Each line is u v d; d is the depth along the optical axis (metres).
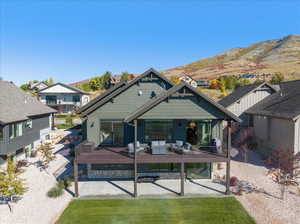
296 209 10.78
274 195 12.34
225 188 13.31
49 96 52.72
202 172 14.96
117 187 13.52
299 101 16.92
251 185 13.69
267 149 19.86
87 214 10.32
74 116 46.81
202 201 11.62
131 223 9.61
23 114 20.77
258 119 21.80
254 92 24.20
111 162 12.41
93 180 14.73
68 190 13.09
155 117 12.48
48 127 28.41
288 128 16.42
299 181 14.22
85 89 82.88
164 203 11.41
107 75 85.62
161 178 14.92
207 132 15.26
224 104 26.58
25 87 79.69
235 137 23.83
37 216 10.24
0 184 10.80
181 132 15.08
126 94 15.48
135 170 12.27
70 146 23.56
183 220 9.84
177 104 12.52
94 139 15.34
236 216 10.12
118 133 15.56
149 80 15.50
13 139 17.86
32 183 14.26
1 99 20.38
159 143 13.83
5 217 10.16
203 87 70.50
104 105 15.36
